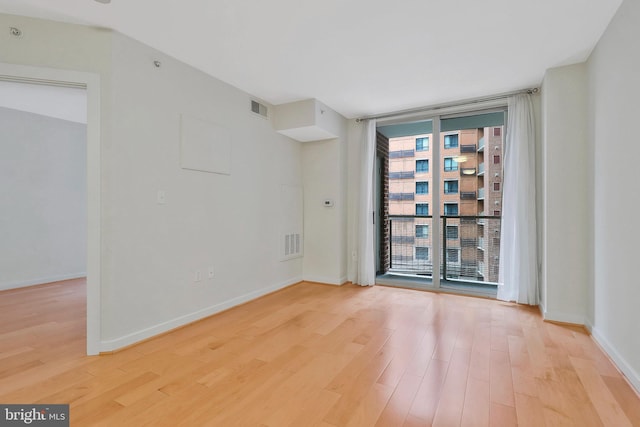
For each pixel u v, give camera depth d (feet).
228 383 6.34
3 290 13.92
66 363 7.17
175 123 9.38
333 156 14.94
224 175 11.14
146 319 8.56
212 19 7.42
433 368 6.98
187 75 9.74
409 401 5.74
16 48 7.23
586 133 9.34
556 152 9.81
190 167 9.79
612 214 7.45
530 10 7.08
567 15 7.27
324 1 6.77
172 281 9.29
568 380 6.48
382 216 16.39
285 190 14.38
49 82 7.49
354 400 5.78
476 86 11.42
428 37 8.21
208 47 8.74
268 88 11.69
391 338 8.65
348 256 15.61
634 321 6.30
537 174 11.49
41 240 15.26
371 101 13.03
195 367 7.00
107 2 6.73
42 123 15.33
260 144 12.84
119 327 7.91
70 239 16.33
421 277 15.33
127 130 8.11
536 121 11.48
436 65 9.80
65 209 16.15
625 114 6.75
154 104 8.79
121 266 7.97
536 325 9.63
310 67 9.98
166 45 8.63
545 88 10.01
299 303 12.00
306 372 6.79
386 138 16.56
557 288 9.85
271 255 13.51
